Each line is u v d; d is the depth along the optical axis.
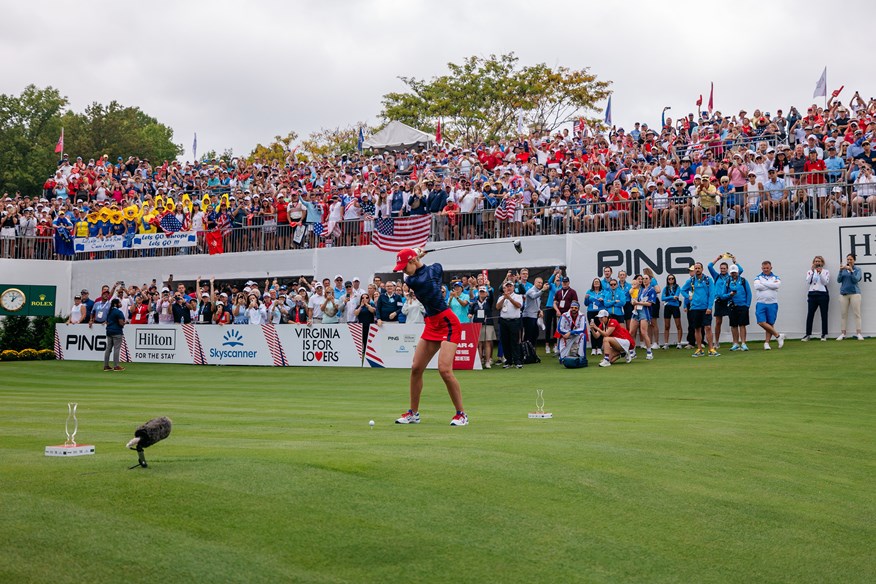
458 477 6.80
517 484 6.77
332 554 5.18
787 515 6.86
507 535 5.72
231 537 5.31
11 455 7.52
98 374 24.20
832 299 22.58
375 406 14.09
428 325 10.12
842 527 6.74
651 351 22.23
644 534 6.04
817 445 9.91
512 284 22.38
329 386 19.25
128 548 5.05
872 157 23.50
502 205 26.58
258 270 31.19
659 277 24.56
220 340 26.50
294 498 6.05
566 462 7.58
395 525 5.70
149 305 29.38
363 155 39.31
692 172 25.98
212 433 9.39
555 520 6.09
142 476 6.46
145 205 33.38
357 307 25.27
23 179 71.50
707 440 9.45
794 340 22.67
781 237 23.25
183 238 32.41
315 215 30.56
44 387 19.97
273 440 8.59
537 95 52.62
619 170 27.38
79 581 4.61
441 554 5.31
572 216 25.95
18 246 34.12
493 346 28.33
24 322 31.72
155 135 93.94
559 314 22.48
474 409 13.57
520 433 9.19
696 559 5.71
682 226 24.47
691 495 7.07
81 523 5.41
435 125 55.66
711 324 22.14
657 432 9.71
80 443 8.54
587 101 52.22
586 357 22.39
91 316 29.48
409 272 9.87
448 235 27.72
